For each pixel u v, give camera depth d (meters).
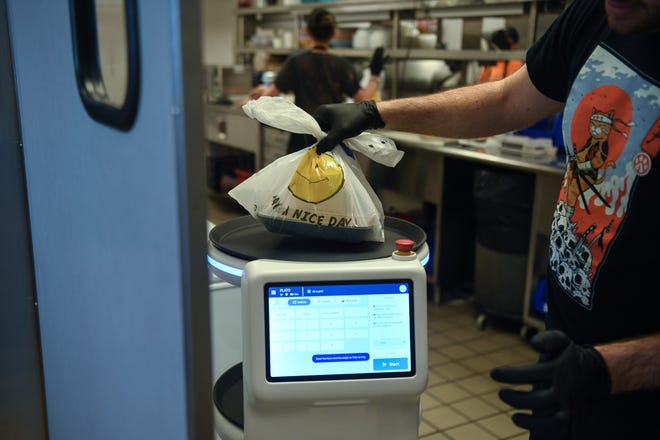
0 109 1.45
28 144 1.43
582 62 1.19
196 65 0.71
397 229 1.34
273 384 1.01
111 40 0.97
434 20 4.55
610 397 1.13
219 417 1.21
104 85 1.04
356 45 5.27
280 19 6.88
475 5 4.19
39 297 1.56
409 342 1.04
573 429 1.17
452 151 3.66
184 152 0.72
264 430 1.05
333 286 1.01
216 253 1.18
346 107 1.26
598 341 1.16
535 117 1.42
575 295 1.18
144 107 0.80
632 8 0.95
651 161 1.04
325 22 4.14
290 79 4.26
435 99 1.41
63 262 1.32
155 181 0.81
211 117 6.32
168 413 0.88
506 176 3.33
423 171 3.95
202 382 0.81
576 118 1.18
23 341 1.58
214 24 8.56
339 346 1.02
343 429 1.06
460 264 4.07
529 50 1.39
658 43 1.04
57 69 1.17
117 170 0.94
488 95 1.43
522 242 3.35
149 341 0.91
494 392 2.92
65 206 1.25
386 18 4.92
